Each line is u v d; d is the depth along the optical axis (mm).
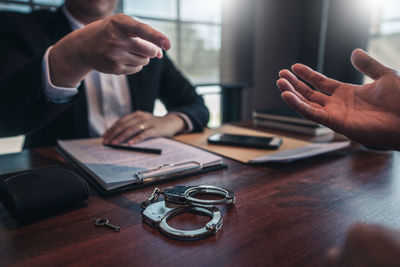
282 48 3115
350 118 483
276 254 330
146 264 312
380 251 136
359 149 821
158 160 656
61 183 437
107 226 397
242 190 526
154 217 401
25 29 1076
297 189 530
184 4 3016
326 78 576
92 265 311
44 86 647
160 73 1419
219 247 344
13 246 348
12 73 650
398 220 410
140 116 946
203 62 3203
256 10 3219
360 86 515
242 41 3211
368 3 2217
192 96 1396
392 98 452
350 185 549
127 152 732
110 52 513
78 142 860
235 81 3262
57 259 322
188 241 357
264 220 411
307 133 1030
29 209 391
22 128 752
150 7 2793
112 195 505
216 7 3062
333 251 169
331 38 2533
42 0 2105
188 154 705
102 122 1293
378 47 2531
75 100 724
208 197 488
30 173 454
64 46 575
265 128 1157
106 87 1289
